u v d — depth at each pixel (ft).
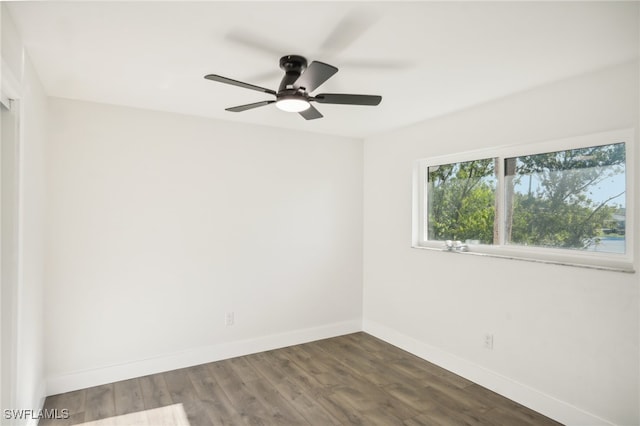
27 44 6.31
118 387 9.46
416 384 9.78
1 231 5.90
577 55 6.73
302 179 12.89
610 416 7.23
